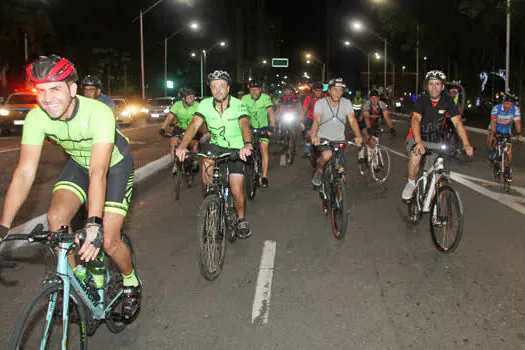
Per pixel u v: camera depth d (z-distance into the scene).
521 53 31.22
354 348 3.60
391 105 56.69
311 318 4.09
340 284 4.82
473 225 6.92
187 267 5.36
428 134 6.14
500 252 5.75
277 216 7.64
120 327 3.86
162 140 20.64
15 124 22.02
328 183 6.84
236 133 5.76
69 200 3.54
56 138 3.48
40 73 3.01
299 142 20.06
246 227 5.93
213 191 5.16
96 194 3.19
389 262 5.46
